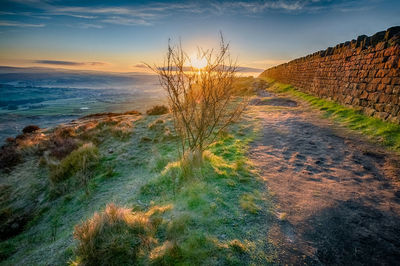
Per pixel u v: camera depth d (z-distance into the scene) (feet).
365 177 12.64
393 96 21.76
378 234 7.90
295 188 11.60
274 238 7.72
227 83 13.48
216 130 23.84
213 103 13.56
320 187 11.66
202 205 9.50
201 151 13.89
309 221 8.75
